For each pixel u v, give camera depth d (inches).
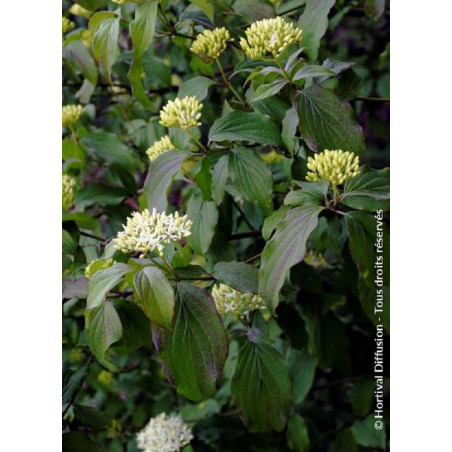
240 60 71.1
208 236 67.9
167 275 53.6
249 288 55.7
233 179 61.2
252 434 83.5
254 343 64.8
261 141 59.5
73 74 87.7
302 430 85.4
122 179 83.0
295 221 51.9
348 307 94.0
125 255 64.5
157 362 107.4
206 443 86.0
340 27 116.3
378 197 53.5
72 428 75.5
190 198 70.4
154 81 95.5
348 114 56.6
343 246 74.8
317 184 55.6
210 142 65.2
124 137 109.3
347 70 69.3
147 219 53.4
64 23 83.8
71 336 90.9
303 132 56.2
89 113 97.9
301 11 81.4
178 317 51.9
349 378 95.2
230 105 66.9
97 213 91.0
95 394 107.7
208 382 51.7
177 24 67.1
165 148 70.2
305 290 78.9
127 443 103.8
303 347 78.0
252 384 64.0
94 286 49.9
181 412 99.0
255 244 77.0
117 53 66.7
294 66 57.7
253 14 71.1
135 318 60.8
